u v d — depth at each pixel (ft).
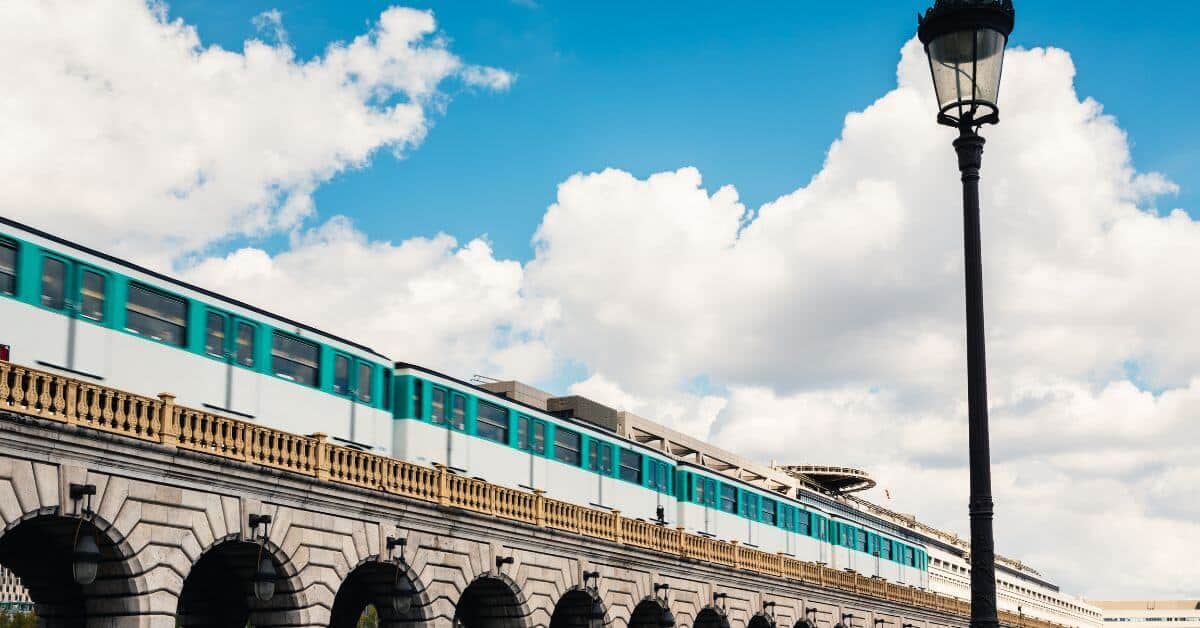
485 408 143.54
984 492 47.03
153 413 90.89
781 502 223.30
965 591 363.15
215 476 95.09
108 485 87.04
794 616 198.49
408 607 115.24
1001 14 46.96
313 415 118.01
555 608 148.66
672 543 164.04
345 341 123.85
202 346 106.01
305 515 104.53
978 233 48.06
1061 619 508.53
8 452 80.12
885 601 235.40
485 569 127.34
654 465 182.70
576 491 160.25
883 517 320.50
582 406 190.08
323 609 105.60
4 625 332.39
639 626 164.86
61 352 92.94
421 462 131.34
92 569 85.35
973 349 47.75
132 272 99.96
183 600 119.34
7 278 89.61
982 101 47.39
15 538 95.61
